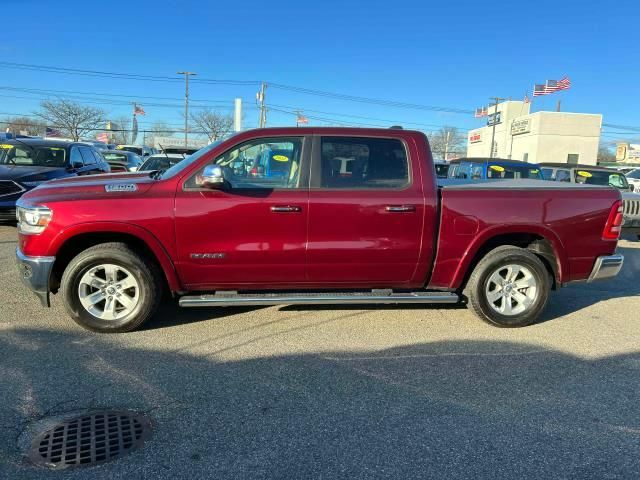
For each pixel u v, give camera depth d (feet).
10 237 28.68
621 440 9.82
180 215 14.21
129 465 8.78
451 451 9.36
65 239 14.06
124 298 14.73
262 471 8.68
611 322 16.94
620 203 16.24
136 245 14.99
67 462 8.82
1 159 33.24
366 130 15.26
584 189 16.16
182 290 15.01
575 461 9.12
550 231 15.74
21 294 18.11
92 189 14.48
